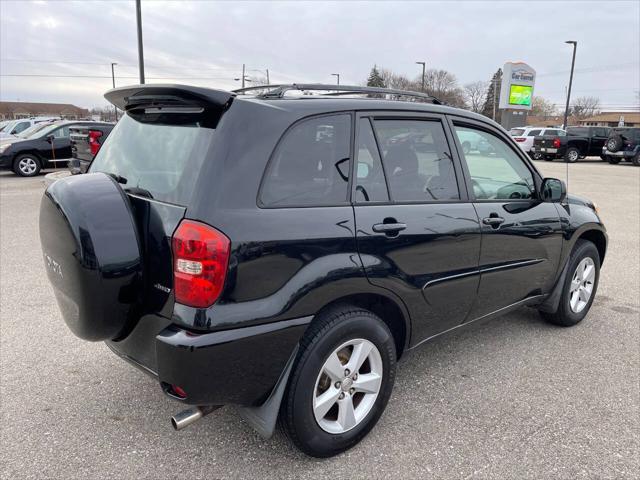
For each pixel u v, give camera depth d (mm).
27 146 14469
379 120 2814
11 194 11297
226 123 2281
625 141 24219
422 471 2566
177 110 2504
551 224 3840
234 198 2207
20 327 4215
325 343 2461
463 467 2600
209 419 2980
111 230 2311
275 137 2363
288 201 2373
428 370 3621
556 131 27219
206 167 2213
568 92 38031
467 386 3404
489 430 2916
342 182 2590
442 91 75688
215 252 2129
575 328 4449
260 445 2748
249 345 2232
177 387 2199
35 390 3252
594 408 3164
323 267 2414
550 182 3752
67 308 2510
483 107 80188
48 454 2639
